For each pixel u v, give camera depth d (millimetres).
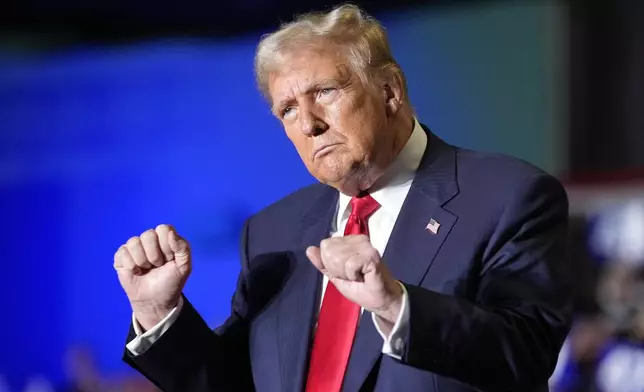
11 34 13711
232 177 12859
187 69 13062
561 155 11141
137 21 13203
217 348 4719
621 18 10836
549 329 4062
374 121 4367
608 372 10164
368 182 4582
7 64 13773
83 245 13695
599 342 10266
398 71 4539
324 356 4348
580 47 11070
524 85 11352
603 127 10914
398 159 4633
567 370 10359
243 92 12805
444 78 11695
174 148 13148
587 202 10703
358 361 4230
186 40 13023
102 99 13516
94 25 13438
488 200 4383
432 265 4301
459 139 11656
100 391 13570
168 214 13211
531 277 4191
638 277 10203
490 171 4508
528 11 11305
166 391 4691
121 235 13492
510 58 11406
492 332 3840
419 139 4730
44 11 13453
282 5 12375
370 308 3754
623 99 10820
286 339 4551
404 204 4535
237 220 12859
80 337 13711
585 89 11047
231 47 12836
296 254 4824
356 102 4320
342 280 3750
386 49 4504
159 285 4426
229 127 12875
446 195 4473
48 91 13727
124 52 13375
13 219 13969
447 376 3834
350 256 3674
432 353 3775
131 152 13375
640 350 10016
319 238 4820
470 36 11570
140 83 13312
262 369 4594
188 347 4578
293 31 4371
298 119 4375
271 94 4453
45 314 13828
